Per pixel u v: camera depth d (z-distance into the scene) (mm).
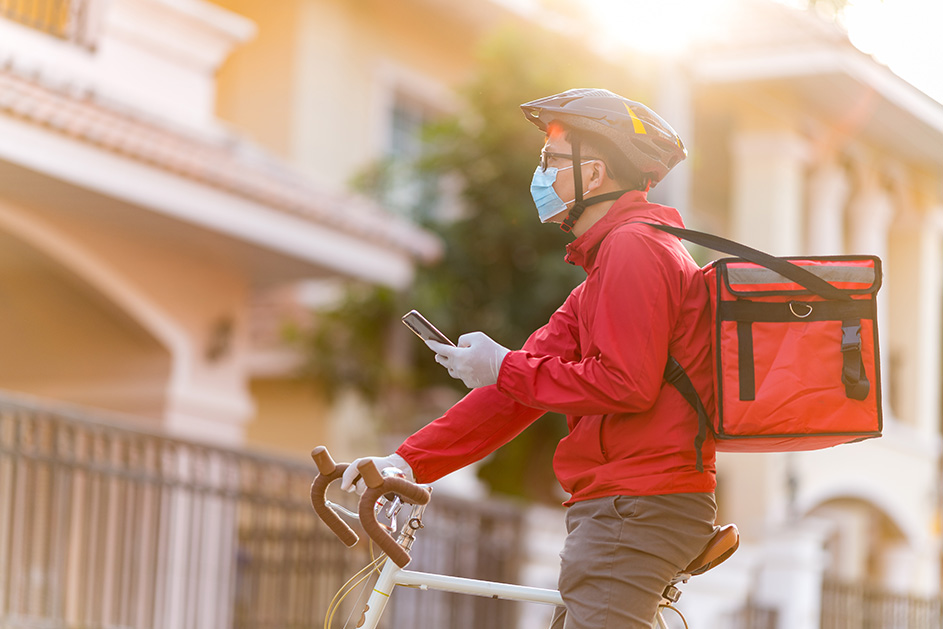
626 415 3133
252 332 16188
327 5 17016
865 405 3016
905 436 21531
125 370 11844
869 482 20719
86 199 10070
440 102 18703
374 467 3127
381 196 16438
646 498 3070
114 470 8281
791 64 16828
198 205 10492
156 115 10828
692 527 3102
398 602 10266
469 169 16234
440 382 16109
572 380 3061
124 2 11195
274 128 16672
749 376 3035
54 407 7859
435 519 10672
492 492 16219
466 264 16094
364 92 17531
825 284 3041
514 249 16172
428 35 18516
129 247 11203
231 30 12195
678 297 3107
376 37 17719
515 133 15961
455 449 3467
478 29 18797
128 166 9875
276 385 16578
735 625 14203
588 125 3301
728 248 3141
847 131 19406
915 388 21891
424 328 3270
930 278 22000
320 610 9820
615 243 3141
